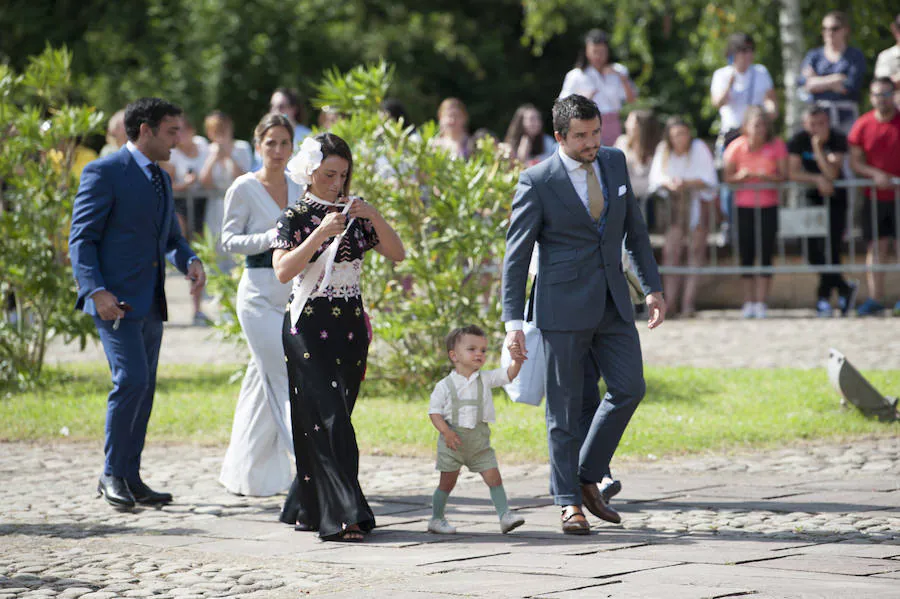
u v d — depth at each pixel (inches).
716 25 1503.4
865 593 312.0
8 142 743.7
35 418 652.7
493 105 2049.7
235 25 1738.4
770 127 968.9
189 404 674.8
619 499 461.4
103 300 465.1
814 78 1015.0
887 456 533.6
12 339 752.3
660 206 980.6
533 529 419.5
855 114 1011.9
